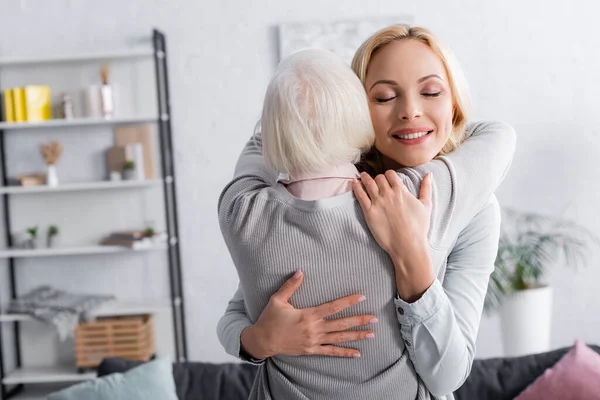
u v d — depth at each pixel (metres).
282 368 1.19
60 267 4.55
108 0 4.42
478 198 1.16
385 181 1.10
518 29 4.29
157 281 4.54
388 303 1.12
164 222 4.52
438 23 4.31
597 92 4.30
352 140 1.08
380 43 1.23
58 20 4.44
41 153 4.39
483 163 1.18
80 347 4.24
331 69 1.08
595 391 2.44
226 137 4.43
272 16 4.36
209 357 4.51
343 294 1.11
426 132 1.20
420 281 1.08
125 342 4.23
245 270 1.15
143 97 4.44
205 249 4.48
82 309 4.15
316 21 4.30
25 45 4.46
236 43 4.39
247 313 1.34
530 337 3.82
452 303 1.19
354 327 1.13
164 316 4.55
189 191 4.46
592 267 4.34
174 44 4.41
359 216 1.09
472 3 4.29
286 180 1.13
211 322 4.50
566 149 4.32
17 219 4.56
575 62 4.29
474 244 1.23
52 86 4.46
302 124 1.06
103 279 4.55
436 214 1.11
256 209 1.12
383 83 1.20
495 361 2.68
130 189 4.52
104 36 4.43
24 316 4.12
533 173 4.34
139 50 4.16
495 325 4.36
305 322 1.10
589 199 4.33
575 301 4.35
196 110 4.43
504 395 2.56
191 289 4.49
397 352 1.14
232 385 2.61
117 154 4.43
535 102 4.32
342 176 1.11
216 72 4.41
